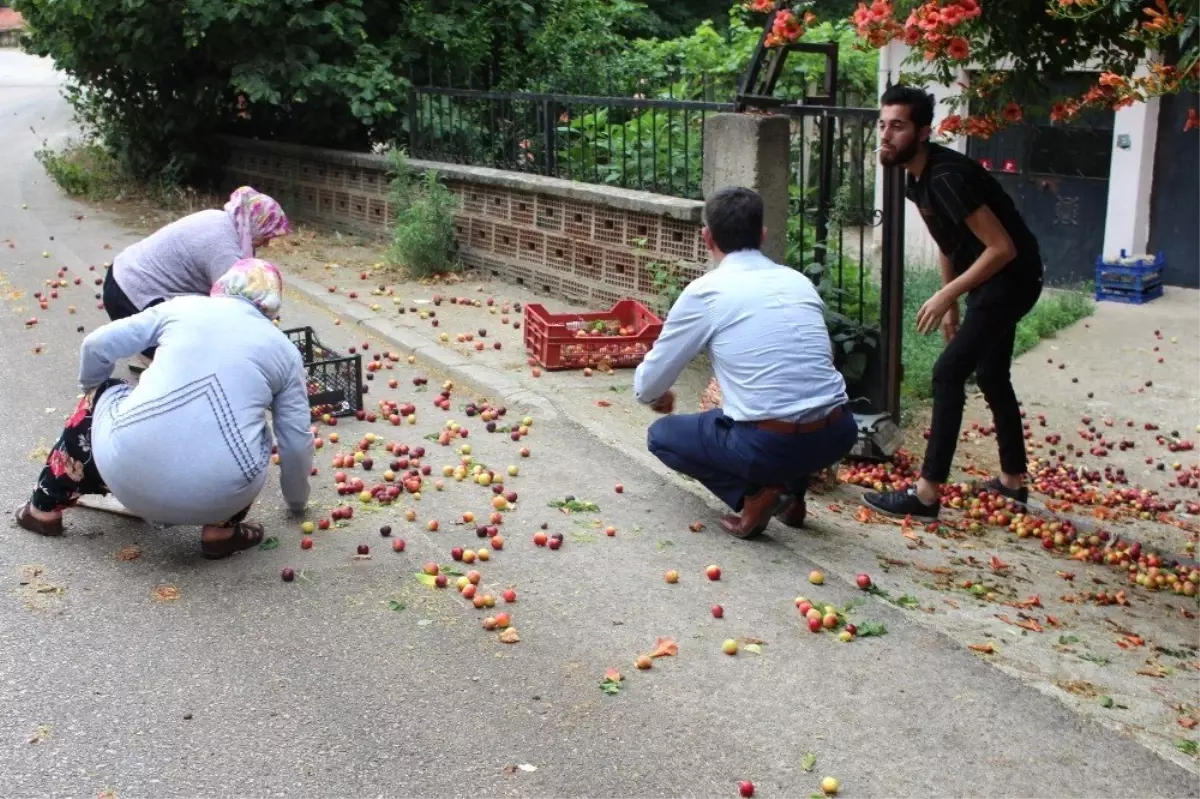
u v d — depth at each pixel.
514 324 8.84
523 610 4.48
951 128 6.02
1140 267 11.31
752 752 3.59
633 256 8.81
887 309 6.73
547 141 9.91
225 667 4.00
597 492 5.74
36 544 4.91
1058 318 10.64
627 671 4.05
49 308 9.02
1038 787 3.43
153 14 12.48
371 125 12.30
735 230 5.07
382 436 6.40
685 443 5.18
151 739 3.58
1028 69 5.72
